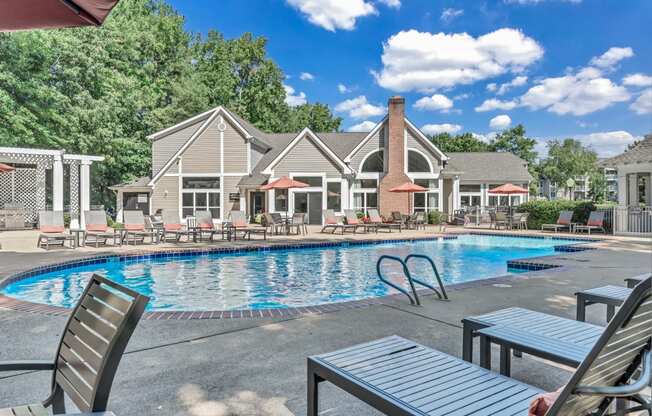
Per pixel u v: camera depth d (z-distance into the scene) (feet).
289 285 33.12
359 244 56.24
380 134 93.04
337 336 15.78
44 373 12.34
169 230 55.26
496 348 14.78
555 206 72.02
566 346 9.99
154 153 95.66
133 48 103.04
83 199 69.26
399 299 21.58
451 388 7.77
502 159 112.16
